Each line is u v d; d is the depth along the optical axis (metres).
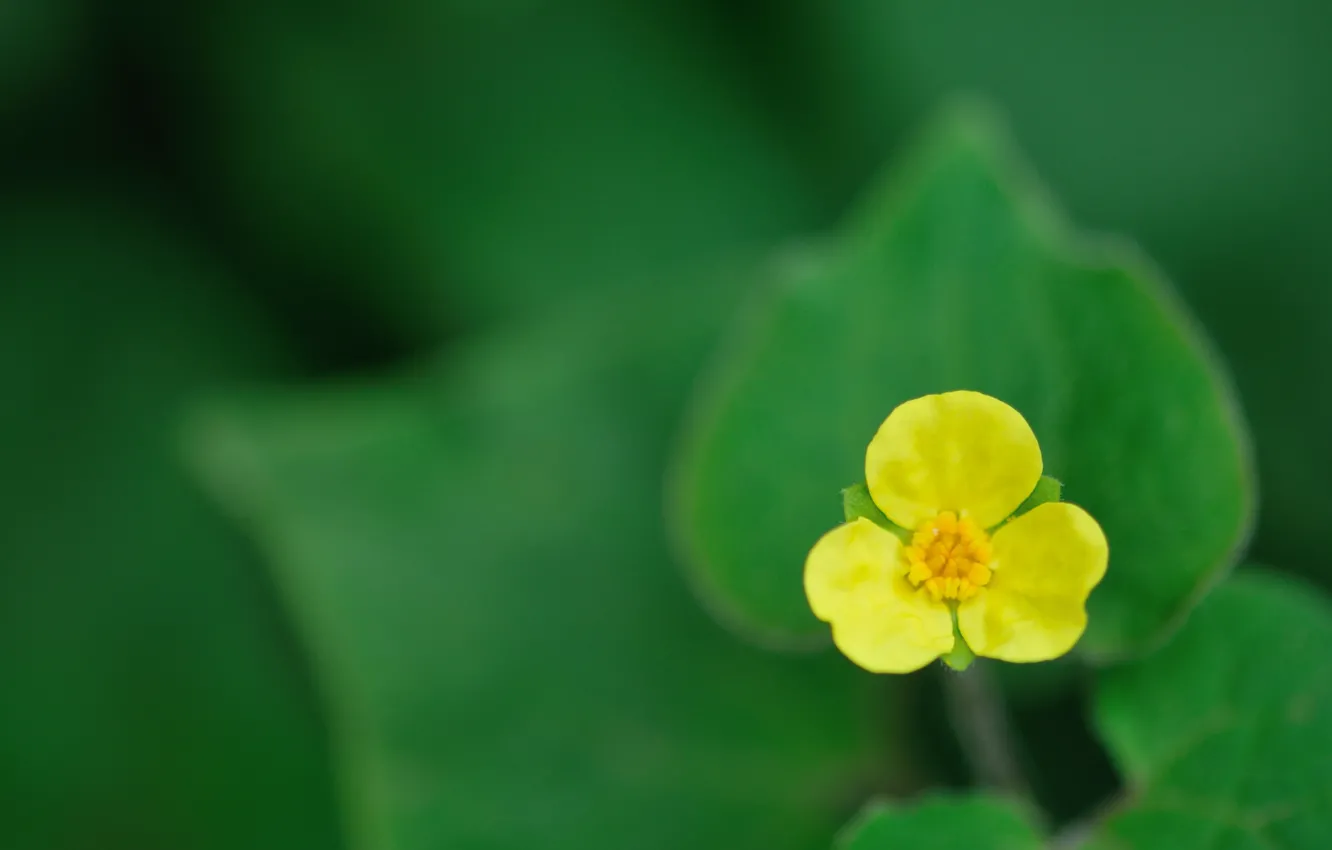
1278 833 0.26
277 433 0.30
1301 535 0.32
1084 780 0.30
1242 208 0.34
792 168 0.36
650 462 0.30
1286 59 0.34
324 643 0.30
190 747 0.34
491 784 0.29
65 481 0.36
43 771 0.34
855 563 0.25
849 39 0.36
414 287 0.36
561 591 0.30
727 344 0.30
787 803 0.29
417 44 0.37
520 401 0.30
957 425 0.25
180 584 0.35
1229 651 0.27
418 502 0.30
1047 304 0.27
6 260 0.37
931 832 0.26
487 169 0.37
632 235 0.36
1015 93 0.35
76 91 0.36
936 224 0.27
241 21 0.36
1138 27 0.35
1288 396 0.33
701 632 0.30
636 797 0.29
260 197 0.37
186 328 0.37
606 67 0.37
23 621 0.35
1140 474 0.26
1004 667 0.30
